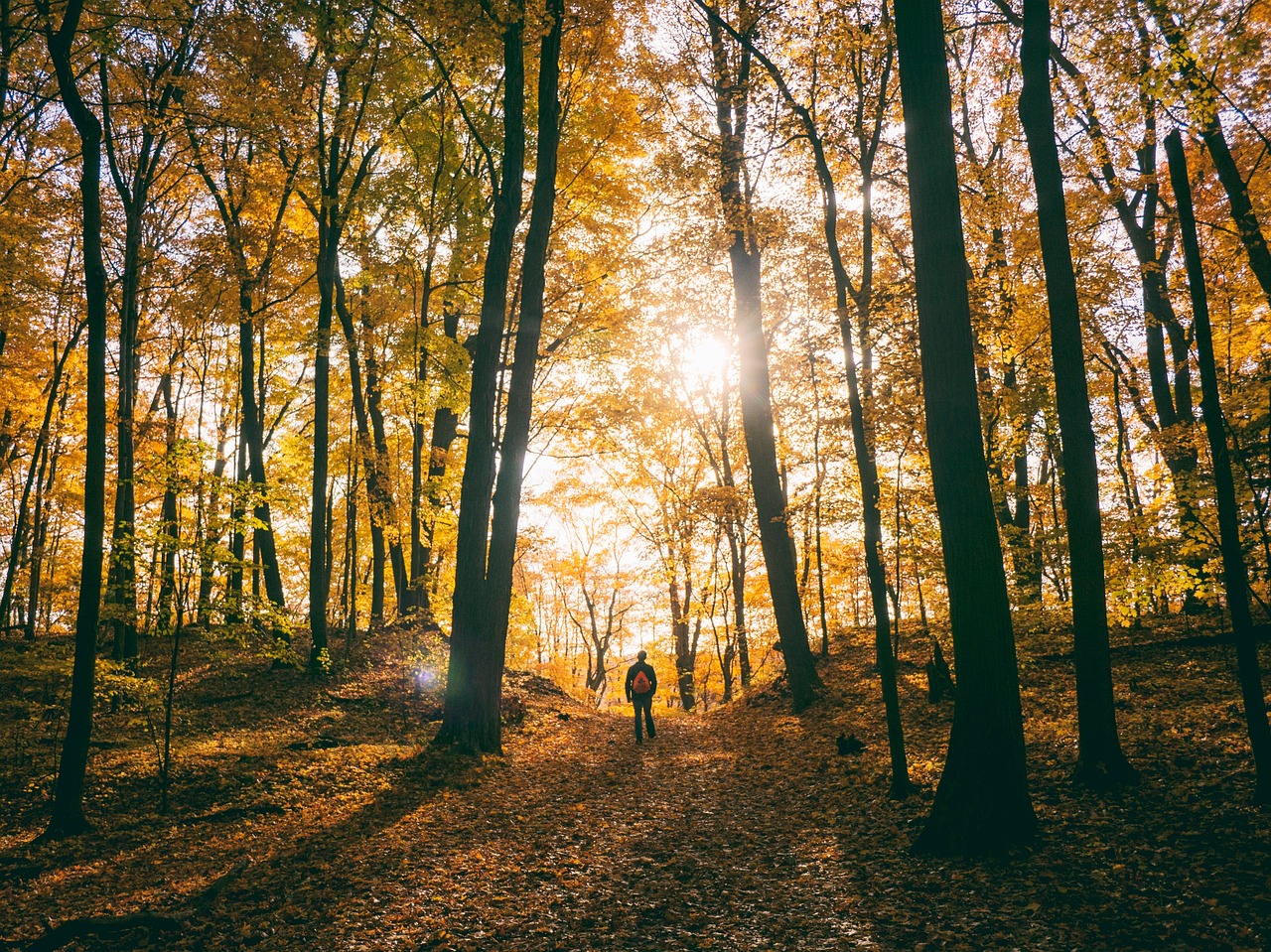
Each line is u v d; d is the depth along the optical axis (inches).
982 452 273.0
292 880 259.9
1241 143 478.9
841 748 428.5
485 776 421.7
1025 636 478.6
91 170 330.6
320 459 636.1
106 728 472.4
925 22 282.2
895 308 395.9
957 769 259.3
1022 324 497.7
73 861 285.6
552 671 1438.2
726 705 813.2
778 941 201.6
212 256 575.5
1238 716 334.3
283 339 769.6
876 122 359.9
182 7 448.1
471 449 494.0
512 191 501.7
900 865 249.0
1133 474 695.1
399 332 739.4
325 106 641.0
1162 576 408.8
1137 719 364.8
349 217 651.5
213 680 602.9
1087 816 259.8
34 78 472.7
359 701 584.1
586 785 415.8
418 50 626.2
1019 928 193.3
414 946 207.2
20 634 772.0
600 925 219.5
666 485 946.7
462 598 487.2
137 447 586.2
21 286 607.5
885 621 331.0
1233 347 575.8
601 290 666.2
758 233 458.3
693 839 305.4
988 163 634.8
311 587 627.8
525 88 651.5
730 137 528.4
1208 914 186.1
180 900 243.6
